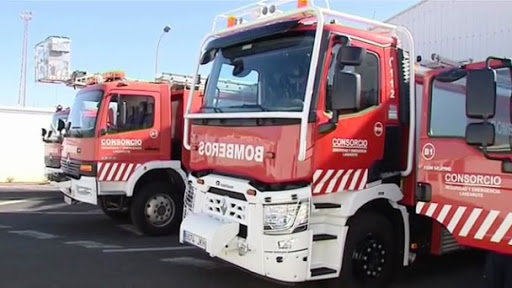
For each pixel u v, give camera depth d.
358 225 5.33
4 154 20.19
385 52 5.40
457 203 4.65
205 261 6.96
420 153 5.02
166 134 8.95
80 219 10.70
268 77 5.09
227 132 5.26
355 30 5.13
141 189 8.82
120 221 10.41
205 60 6.05
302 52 4.88
